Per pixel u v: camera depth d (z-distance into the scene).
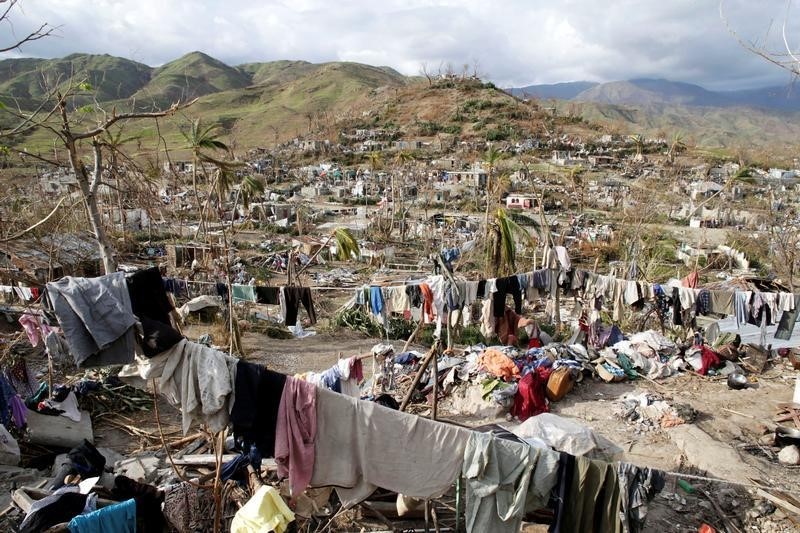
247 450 6.38
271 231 51.09
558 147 97.38
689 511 8.45
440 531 7.48
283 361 16.08
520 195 66.31
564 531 6.04
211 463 8.43
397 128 122.19
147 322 5.57
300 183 86.00
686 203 54.91
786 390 12.57
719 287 16.02
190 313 18.50
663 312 14.52
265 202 63.00
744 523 8.24
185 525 7.18
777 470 9.47
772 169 67.56
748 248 39.12
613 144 100.56
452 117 119.94
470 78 145.00
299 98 197.75
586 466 5.94
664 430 10.81
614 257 40.97
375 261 40.53
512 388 11.47
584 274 13.80
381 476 5.98
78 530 5.73
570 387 12.37
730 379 12.70
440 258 14.77
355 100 173.00
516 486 5.97
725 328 19.36
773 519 8.20
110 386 11.23
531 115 115.75
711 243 44.53
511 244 17.58
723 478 9.10
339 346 17.66
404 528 7.61
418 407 11.63
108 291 5.50
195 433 9.91
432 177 75.38
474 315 17.22
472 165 81.44
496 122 114.06
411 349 16.08
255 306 24.75
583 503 5.98
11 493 7.55
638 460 9.79
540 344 15.38
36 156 8.60
